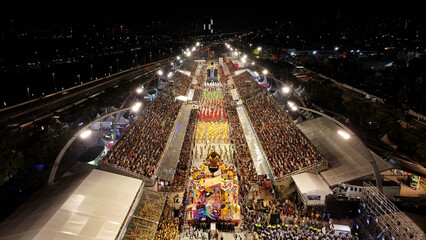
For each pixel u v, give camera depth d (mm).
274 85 126000
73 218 30750
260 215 41062
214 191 41250
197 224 40438
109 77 146125
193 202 42969
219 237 38000
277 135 59062
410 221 35875
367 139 57219
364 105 76625
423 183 47219
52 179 30078
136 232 34375
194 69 148875
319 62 186500
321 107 86875
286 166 47031
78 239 28453
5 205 42062
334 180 41906
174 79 109500
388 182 43250
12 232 29469
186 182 49312
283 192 44812
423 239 32750
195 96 104062
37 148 52062
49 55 197125
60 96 104500
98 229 30406
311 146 50531
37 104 93000
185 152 58781
